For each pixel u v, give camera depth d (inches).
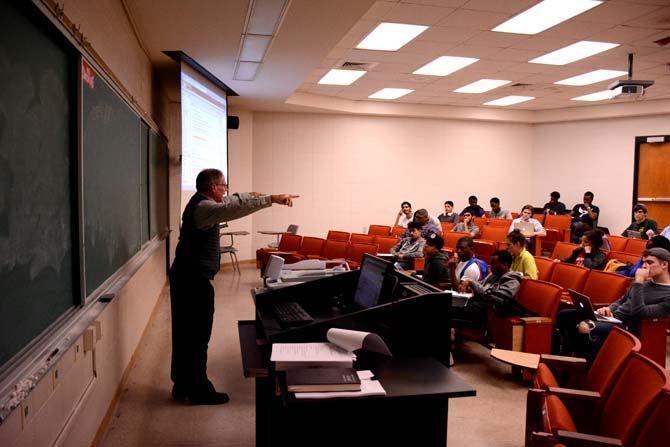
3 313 55.7
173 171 305.6
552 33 213.9
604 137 404.8
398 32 214.5
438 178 418.3
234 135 356.2
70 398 81.0
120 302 130.1
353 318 73.7
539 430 91.5
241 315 216.4
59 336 73.0
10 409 51.1
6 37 57.4
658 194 383.2
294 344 70.2
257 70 234.2
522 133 438.9
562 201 427.2
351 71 283.7
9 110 58.1
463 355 166.6
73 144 85.4
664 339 138.6
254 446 105.2
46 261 71.2
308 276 121.3
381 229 337.7
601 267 208.4
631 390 73.4
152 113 216.8
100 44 109.3
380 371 68.6
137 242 160.2
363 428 70.3
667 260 135.3
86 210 91.8
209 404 125.7
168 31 172.6
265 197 116.0
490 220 355.9
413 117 408.5
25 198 63.1
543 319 139.5
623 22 199.6
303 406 67.9
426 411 71.1
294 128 379.9
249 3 149.2
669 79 300.5
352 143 394.6
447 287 176.6
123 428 112.6
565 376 109.4
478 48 237.1
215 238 122.0
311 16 161.3
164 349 169.9
